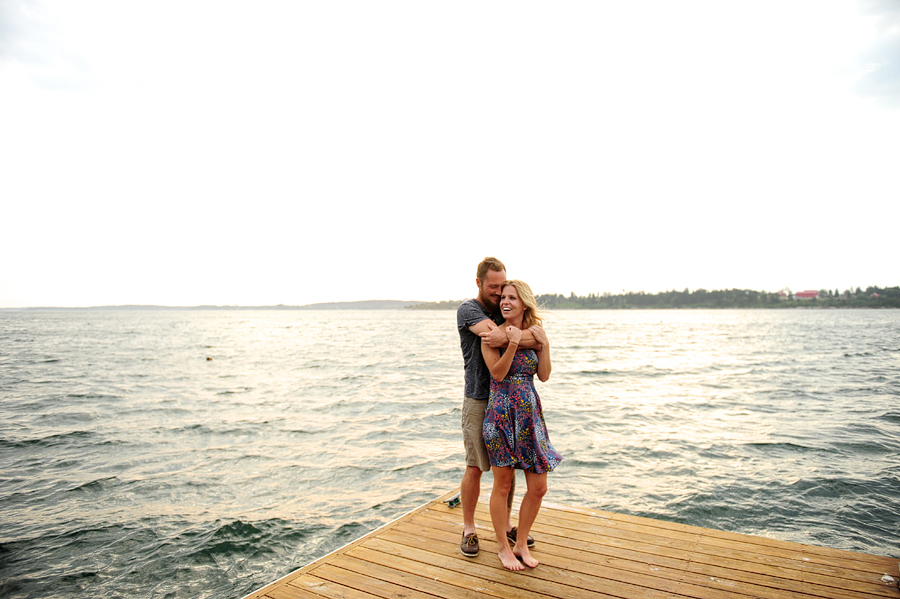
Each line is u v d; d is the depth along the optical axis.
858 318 118.44
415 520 4.19
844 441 9.41
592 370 21.94
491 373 3.39
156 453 9.06
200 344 41.78
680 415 12.11
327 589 3.12
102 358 28.44
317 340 48.56
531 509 3.39
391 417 12.14
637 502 6.66
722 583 3.15
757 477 7.52
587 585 3.14
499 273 3.59
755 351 31.95
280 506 6.66
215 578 4.91
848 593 3.02
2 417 12.19
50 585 4.77
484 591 3.08
